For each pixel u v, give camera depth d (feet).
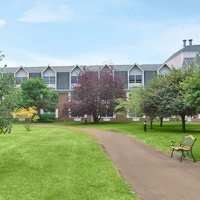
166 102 132.57
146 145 89.61
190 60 260.01
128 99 187.73
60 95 234.58
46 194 40.37
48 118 214.48
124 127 157.99
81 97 197.67
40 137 111.45
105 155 70.54
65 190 42.01
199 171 54.54
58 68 240.32
